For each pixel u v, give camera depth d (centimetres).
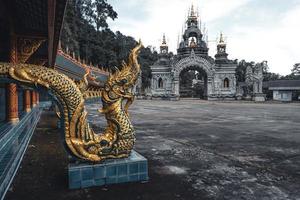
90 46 6319
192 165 673
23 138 811
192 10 7494
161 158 743
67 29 4519
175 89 6725
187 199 462
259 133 1218
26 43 1082
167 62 7012
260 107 3619
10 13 945
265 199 465
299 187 523
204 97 6962
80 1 6819
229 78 6669
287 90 6656
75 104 516
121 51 6981
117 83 558
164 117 2030
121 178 538
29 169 614
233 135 1156
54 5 636
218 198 468
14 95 1003
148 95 6850
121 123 553
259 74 6394
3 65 479
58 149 807
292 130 1321
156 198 465
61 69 2075
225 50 7056
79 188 507
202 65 6656
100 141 532
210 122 1684
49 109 2208
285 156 771
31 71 492
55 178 557
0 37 1047
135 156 576
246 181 555
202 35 7494
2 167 528
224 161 713
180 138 1074
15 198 458
